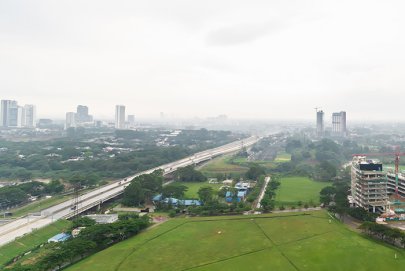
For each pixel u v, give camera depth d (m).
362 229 187.75
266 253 158.12
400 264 145.50
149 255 157.88
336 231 186.62
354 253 155.88
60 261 145.88
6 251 165.12
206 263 148.38
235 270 141.12
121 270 142.50
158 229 196.25
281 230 189.88
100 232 172.62
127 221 191.75
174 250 163.75
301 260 149.75
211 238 179.62
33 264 144.75
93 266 146.75
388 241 173.62
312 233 183.62
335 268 142.12
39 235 188.50
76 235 180.62
